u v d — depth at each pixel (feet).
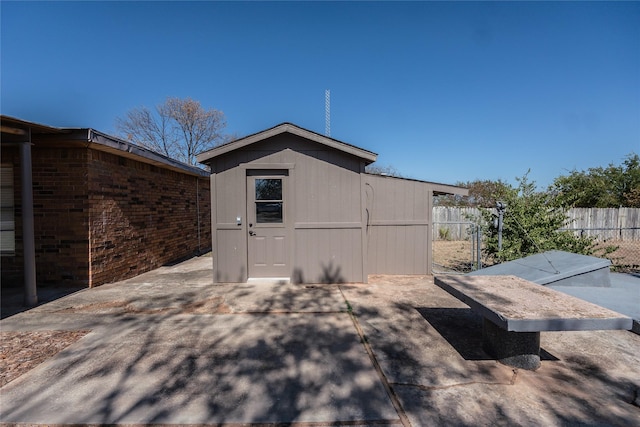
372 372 10.36
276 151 21.52
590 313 9.45
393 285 21.43
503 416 8.26
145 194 26.37
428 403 8.79
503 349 10.89
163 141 87.56
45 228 19.97
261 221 22.00
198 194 39.14
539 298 11.09
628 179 56.24
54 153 19.72
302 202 21.59
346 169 21.59
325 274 21.74
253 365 10.75
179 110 87.97
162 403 8.71
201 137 91.71
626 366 10.87
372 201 25.13
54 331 13.57
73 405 8.60
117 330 13.69
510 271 17.56
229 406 8.60
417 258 25.21
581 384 9.77
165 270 26.99
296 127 20.85
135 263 24.82
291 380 9.86
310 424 7.97
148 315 15.53
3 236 20.06
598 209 49.55
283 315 15.56
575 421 8.07
